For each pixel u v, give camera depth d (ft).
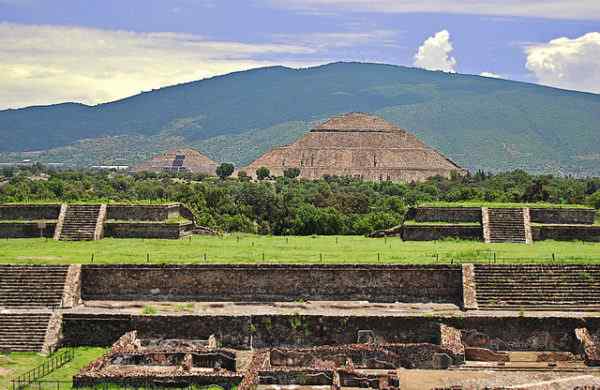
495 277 195.11
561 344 174.91
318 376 148.46
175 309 186.80
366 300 196.95
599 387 140.56
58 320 180.65
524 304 187.11
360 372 148.87
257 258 213.46
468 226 262.47
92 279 201.05
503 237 256.32
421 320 176.76
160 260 209.05
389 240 264.31
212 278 200.03
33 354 170.81
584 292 189.88
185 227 279.69
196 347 169.37
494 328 175.73
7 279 197.36
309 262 203.72
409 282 198.29
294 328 177.99
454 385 144.56
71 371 157.28
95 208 274.16
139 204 279.28
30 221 268.41
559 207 269.44
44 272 199.62
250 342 177.78
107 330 180.34
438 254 219.41
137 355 159.84
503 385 145.59
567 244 248.32
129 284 200.85
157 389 143.64
